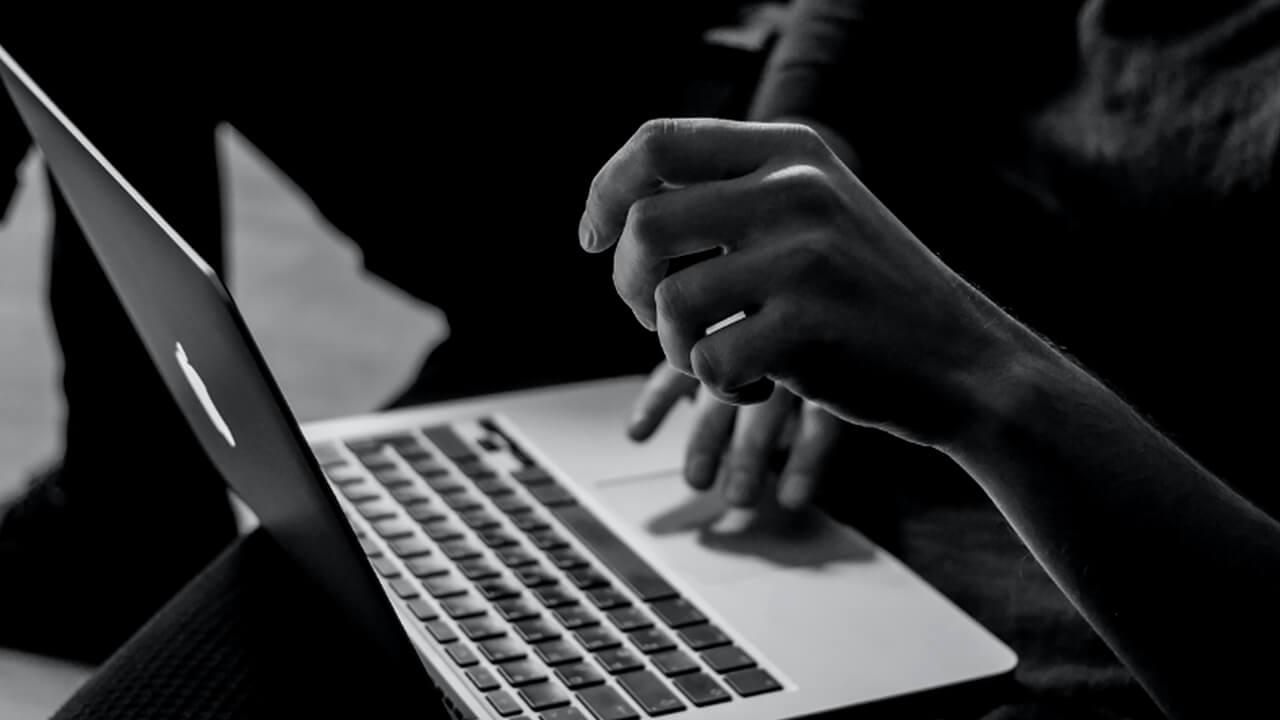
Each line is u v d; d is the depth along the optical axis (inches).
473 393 49.6
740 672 30.3
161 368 36.0
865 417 25.6
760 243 24.3
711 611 32.2
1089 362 37.0
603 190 25.1
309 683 31.7
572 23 58.7
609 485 37.5
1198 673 25.6
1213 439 35.0
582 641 31.0
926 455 39.5
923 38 44.4
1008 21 41.6
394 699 29.3
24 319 97.7
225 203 68.6
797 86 45.3
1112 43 37.6
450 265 62.6
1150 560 25.4
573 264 59.3
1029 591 34.4
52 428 85.7
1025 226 39.3
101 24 59.7
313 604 34.4
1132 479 25.4
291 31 59.6
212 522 67.4
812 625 31.9
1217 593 25.2
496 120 60.5
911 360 25.0
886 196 42.3
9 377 90.6
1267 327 34.9
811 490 36.1
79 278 63.8
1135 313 37.0
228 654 32.7
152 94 61.1
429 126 61.0
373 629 27.0
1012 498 25.9
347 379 94.1
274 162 64.3
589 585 33.0
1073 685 31.8
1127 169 36.9
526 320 58.0
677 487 37.6
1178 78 36.2
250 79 61.4
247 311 101.6
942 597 33.2
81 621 67.4
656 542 35.0
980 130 41.9
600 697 29.2
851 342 24.6
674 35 59.1
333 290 106.0
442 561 33.7
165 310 28.7
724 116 56.1
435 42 59.1
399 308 104.7
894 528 37.4
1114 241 37.4
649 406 38.8
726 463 38.1
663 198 24.4
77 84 60.7
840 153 42.4
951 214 41.2
